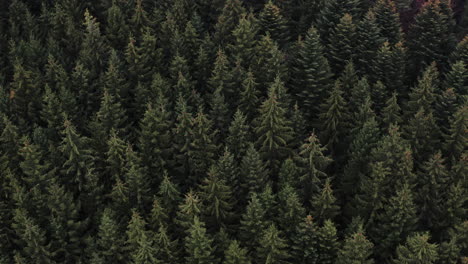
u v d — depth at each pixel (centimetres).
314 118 5750
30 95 5603
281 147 4969
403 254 3950
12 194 4688
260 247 4097
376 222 4566
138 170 4556
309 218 3988
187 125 4869
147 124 5028
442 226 4469
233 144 4931
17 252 4259
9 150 4950
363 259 3825
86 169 4641
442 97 5484
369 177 4647
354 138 5184
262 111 4978
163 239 4006
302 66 5797
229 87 5716
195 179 4978
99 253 4181
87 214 4772
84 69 5897
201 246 3903
